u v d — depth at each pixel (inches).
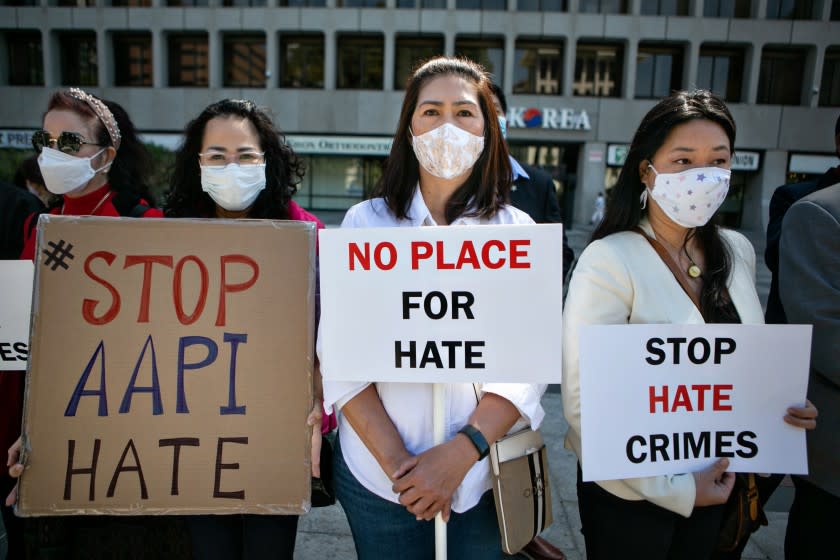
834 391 57.1
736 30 784.9
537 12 789.9
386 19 797.2
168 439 54.7
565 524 100.3
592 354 52.0
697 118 56.4
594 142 816.9
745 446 53.7
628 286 57.1
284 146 72.7
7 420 67.9
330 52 813.9
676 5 805.9
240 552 59.7
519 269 48.3
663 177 57.4
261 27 813.2
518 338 48.8
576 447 58.5
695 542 56.0
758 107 802.8
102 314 55.2
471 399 55.4
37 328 54.4
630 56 796.0
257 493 54.6
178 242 56.1
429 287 49.3
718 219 61.7
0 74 853.2
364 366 50.3
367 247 49.6
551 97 808.9
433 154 54.0
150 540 64.3
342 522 102.0
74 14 820.6
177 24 818.2
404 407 54.1
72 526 64.1
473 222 57.2
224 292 55.9
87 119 68.2
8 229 73.0
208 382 55.2
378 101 822.5
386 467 50.7
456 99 54.1
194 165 68.9
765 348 53.2
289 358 55.6
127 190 73.8
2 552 83.7
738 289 58.8
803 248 58.7
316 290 60.3
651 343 52.6
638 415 52.5
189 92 832.3
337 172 868.0
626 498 55.7
